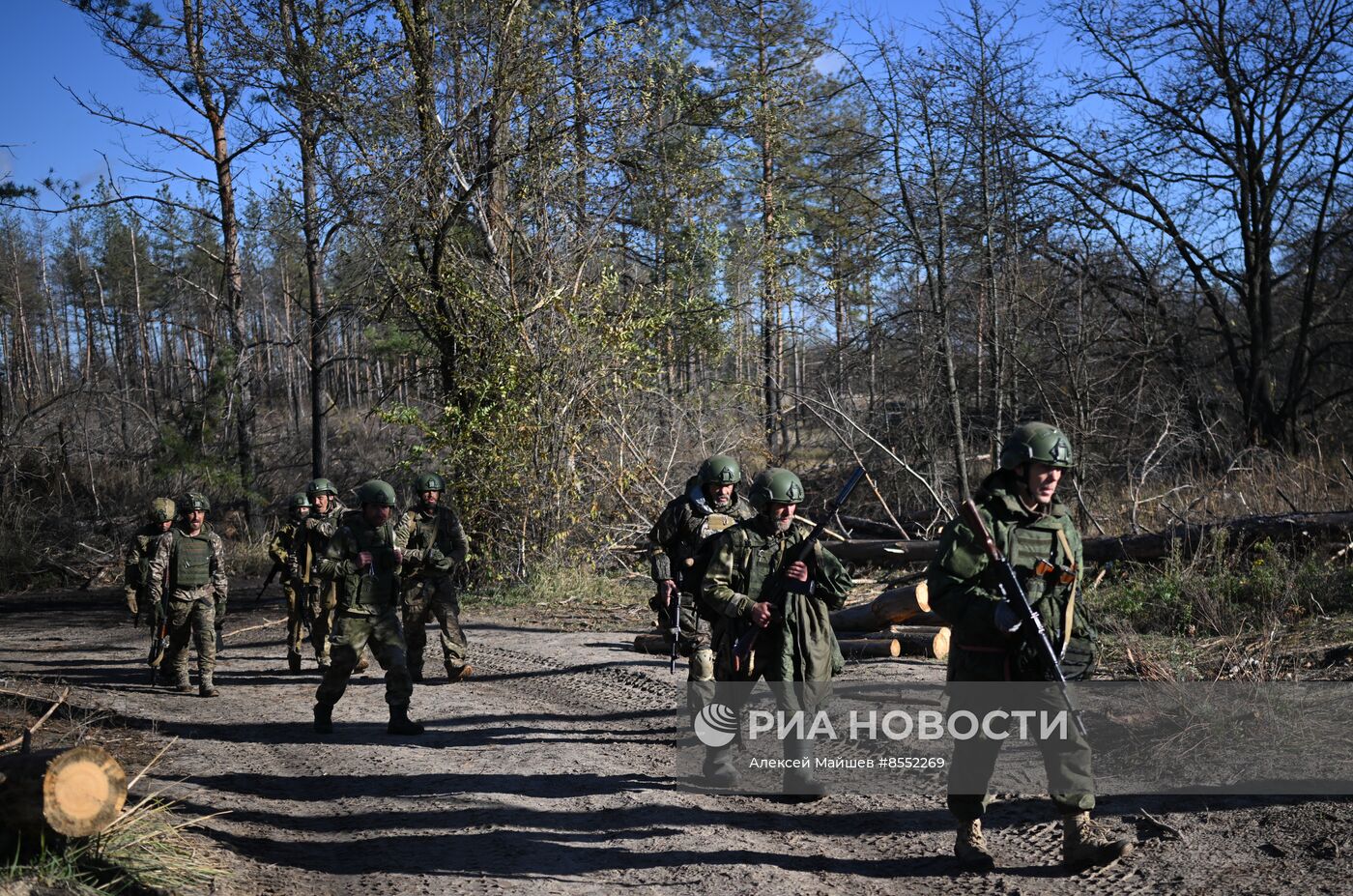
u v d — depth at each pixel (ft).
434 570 33.22
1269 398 67.00
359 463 90.84
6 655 40.19
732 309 70.74
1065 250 65.87
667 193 65.98
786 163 84.53
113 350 179.32
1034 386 58.75
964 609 15.62
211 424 80.12
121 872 14.97
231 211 79.51
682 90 63.62
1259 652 25.86
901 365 61.93
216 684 34.09
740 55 89.61
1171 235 68.54
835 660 20.43
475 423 52.65
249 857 17.53
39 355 225.15
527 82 55.88
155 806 19.04
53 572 70.69
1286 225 68.18
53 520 75.31
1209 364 71.41
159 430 82.33
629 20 70.33
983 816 16.69
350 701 30.91
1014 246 60.44
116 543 74.43
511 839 18.53
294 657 36.14
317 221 64.59
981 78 55.67
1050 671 15.53
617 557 53.36
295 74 56.13
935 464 57.26
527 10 56.34
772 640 20.07
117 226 169.99
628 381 55.57
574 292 55.36
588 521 53.01
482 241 56.34
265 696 31.96
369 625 26.73
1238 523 36.29
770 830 18.62
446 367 56.49
